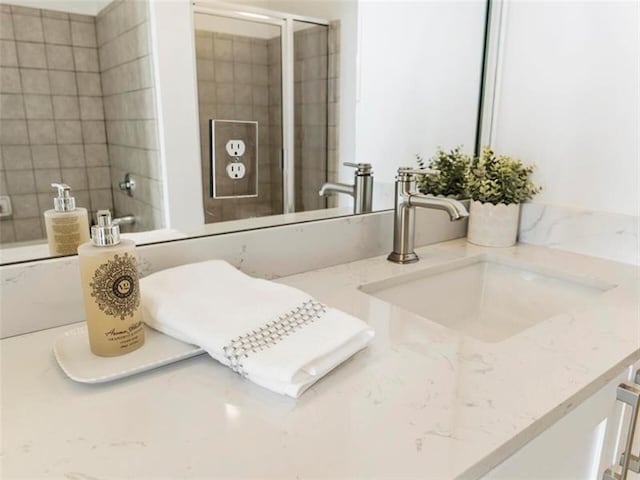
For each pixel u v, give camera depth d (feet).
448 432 1.59
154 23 2.86
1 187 2.48
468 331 3.80
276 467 1.42
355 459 1.45
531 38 4.06
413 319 2.55
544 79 4.04
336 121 3.75
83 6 2.66
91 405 1.73
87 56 2.69
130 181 2.85
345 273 3.39
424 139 4.38
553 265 3.62
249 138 3.30
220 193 3.19
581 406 2.00
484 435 1.58
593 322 2.53
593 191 3.86
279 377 1.75
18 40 2.50
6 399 1.77
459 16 4.35
